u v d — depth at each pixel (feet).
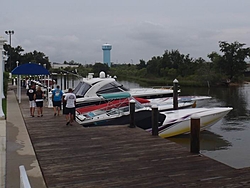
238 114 72.90
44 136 33.30
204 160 24.34
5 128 38.63
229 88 167.73
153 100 61.41
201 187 19.08
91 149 27.96
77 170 22.43
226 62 210.59
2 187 19.92
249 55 213.66
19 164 24.63
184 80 199.21
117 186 19.42
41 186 20.26
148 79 227.81
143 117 41.50
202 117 46.96
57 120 42.91
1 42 44.19
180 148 27.84
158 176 21.04
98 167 23.04
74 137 32.76
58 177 21.07
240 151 42.68
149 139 31.30
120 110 43.88
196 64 221.46
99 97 54.75
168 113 47.34
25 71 61.52
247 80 227.81
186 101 61.36
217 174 21.27
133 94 61.31
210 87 177.88
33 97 46.11
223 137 50.21
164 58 240.94
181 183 19.76
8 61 230.27
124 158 25.14
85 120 42.68
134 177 20.92
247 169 22.22
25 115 47.47
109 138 32.01
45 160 24.86
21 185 12.35
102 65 260.83
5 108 56.70
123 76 264.52
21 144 30.86
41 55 266.36
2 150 28.71
